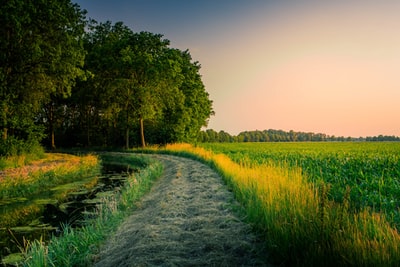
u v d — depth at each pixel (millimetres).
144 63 34812
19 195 11812
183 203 8570
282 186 6762
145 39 37656
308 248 4246
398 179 10031
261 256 4707
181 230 6129
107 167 22484
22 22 20000
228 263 4496
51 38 23219
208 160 20109
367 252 3682
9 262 5656
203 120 54312
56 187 13625
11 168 17516
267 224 5383
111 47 37812
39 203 10578
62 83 24766
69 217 8836
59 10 21766
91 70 39094
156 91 36656
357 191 8594
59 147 48344
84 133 49188
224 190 10266
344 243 3953
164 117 42500
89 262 5195
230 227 6070
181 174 15109
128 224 7234
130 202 9406
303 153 25375
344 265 3746
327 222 4488
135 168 21938
